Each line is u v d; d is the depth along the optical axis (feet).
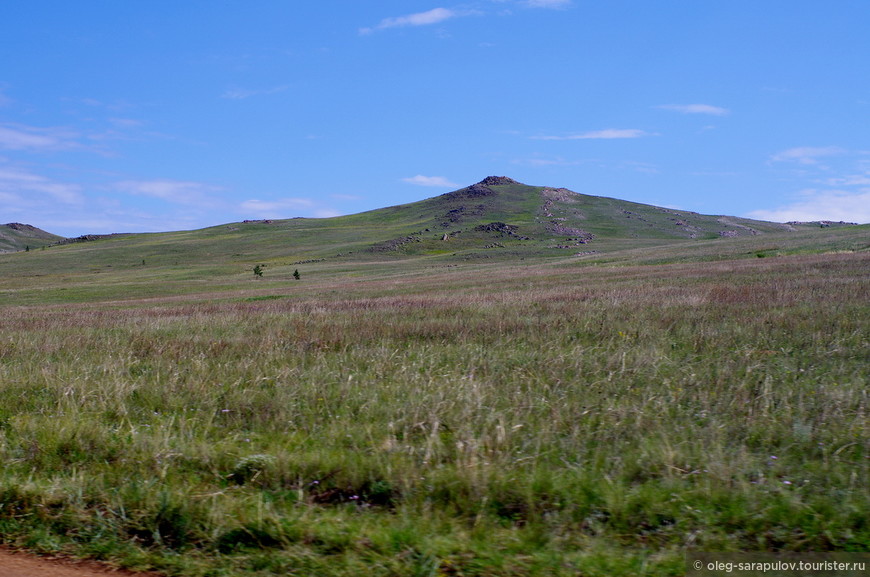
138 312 76.64
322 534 14.56
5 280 293.02
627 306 54.49
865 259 113.29
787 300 53.62
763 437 19.24
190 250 449.89
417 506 15.74
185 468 18.37
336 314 57.11
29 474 18.07
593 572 13.17
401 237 440.04
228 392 25.57
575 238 406.62
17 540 15.31
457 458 17.66
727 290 65.16
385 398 24.41
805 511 14.83
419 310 58.13
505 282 123.75
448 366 29.58
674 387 24.81
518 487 16.08
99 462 18.83
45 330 52.19
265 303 90.27
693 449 18.19
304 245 451.12
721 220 543.39
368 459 17.92
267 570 13.76
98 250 471.21
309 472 17.54
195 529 15.16
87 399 24.86
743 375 26.43
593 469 16.94
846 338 34.40
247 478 17.67
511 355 32.17
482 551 13.82
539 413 21.70
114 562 14.42
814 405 21.75
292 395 24.72
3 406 24.64
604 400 23.17
